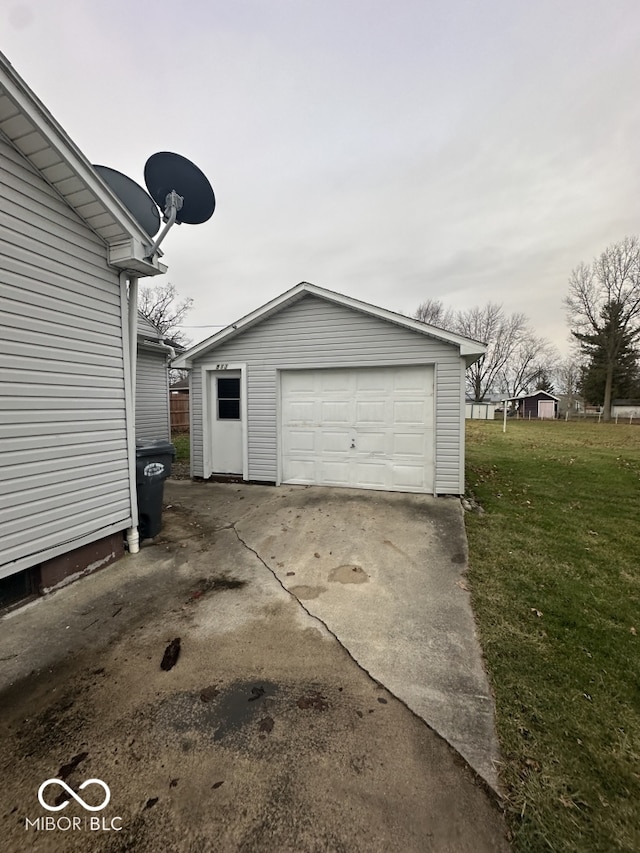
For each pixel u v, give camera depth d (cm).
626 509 567
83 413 339
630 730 181
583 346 3341
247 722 185
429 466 643
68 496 325
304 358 690
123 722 186
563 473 852
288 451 721
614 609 295
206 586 330
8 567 275
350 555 395
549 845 131
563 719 188
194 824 138
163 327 2866
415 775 157
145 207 402
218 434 771
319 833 135
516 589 325
